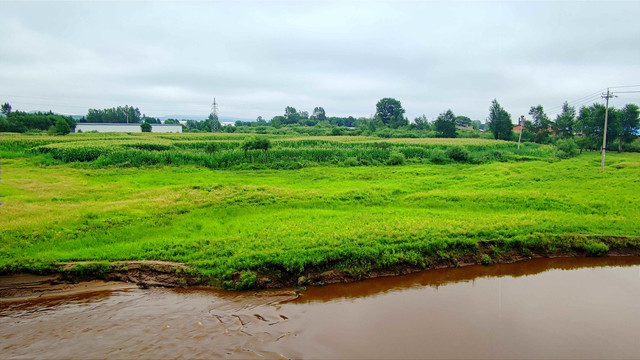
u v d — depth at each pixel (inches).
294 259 531.8
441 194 946.7
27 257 517.0
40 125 3565.5
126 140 2180.1
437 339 409.7
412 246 598.5
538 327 439.5
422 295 514.9
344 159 1807.3
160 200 826.8
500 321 451.2
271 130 4500.5
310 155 1793.8
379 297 506.9
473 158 1870.1
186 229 672.4
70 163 1419.8
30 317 431.8
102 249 562.9
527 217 766.5
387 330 426.0
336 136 3740.2
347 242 591.8
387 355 378.0
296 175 1380.4
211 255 552.1
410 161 1863.9
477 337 414.9
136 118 5403.5
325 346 391.9
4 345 378.6
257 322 433.4
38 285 490.3
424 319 452.8
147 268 519.8
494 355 382.0
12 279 491.5
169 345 382.6
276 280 520.4
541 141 3412.9
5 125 3193.9
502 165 1669.5
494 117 3627.0
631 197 956.6
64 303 462.9
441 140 3161.9
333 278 536.4
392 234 633.0
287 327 426.6
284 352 379.2
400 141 2977.4
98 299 474.3
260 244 584.1
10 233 593.0
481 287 543.8
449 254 608.4
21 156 1577.3
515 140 3565.5
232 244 588.4
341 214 776.9
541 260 638.5
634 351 396.2
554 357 381.4
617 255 660.7
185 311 449.7
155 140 2301.9
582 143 2588.6
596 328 440.8
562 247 660.7
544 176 1306.6
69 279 502.3
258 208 813.2
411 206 884.6
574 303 502.3
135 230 650.8
